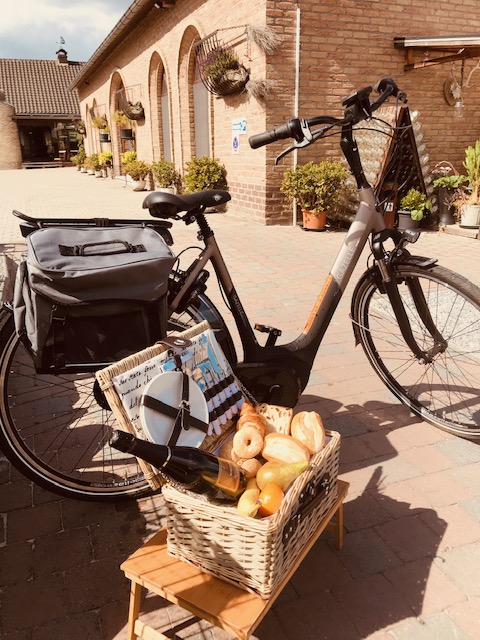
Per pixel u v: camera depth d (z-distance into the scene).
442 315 3.43
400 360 3.69
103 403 1.94
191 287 2.24
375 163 8.06
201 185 10.64
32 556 2.02
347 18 8.74
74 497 2.21
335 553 2.02
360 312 2.88
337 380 3.45
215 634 1.70
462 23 9.56
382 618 1.75
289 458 1.71
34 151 41.09
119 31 15.20
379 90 2.40
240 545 1.50
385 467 2.54
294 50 8.60
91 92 25.59
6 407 2.06
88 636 1.71
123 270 1.78
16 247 7.37
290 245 7.60
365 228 2.44
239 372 2.27
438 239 7.91
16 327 1.87
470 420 2.87
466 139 10.28
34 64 41.25
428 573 1.93
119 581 1.92
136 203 12.95
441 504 2.29
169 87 13.38
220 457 1.77
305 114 9.03
